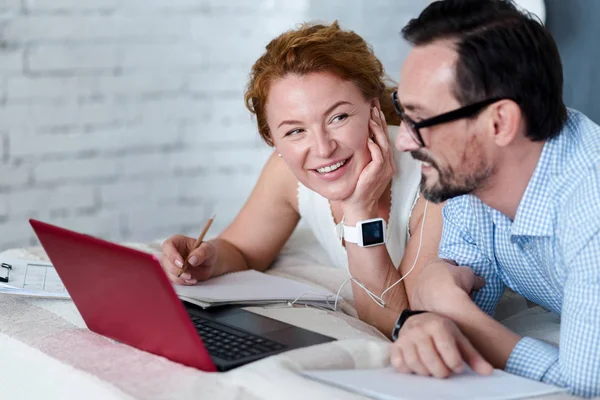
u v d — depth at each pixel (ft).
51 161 8.95
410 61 3.35
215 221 9.78
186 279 4.73
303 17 9.86
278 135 4.65
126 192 9.32
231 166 9.80
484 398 2.97
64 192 9.05
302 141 4.58
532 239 3.65
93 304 3.69
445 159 3.35
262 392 3.06
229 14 9.50
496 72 3.21
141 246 5.76
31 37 8.68
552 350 3.43
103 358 3.52
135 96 9.21
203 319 4.07
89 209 9.18
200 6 9.35
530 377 3.37
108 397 3.16
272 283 4.83
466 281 3.84
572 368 3.18
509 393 3.04
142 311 3.37
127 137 9.25
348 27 10.11
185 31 9.33
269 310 4.32
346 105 4.49
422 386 3.11
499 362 3.49
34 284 4.50
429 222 4.71
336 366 3.36
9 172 8.79
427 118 3.31
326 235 5.48
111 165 9.22
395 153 5.04
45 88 8.82
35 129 8.84
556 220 3.46
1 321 4.10
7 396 3.88
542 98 3.27
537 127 3.31
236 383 3.15
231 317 4.11
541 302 4.15
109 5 8.95
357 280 4.66
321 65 4.43
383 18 10.27
